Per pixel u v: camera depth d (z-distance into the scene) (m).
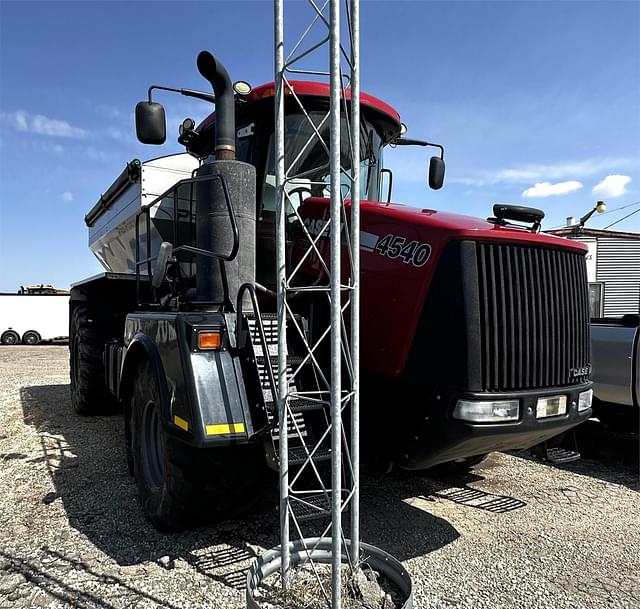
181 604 2.57
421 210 3.38
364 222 3.32
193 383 2.83
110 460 4.73
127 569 2.89
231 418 2.81
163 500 3.20
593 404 5.17
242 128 4.02
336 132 2.11
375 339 3.12
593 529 3.51
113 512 3.63
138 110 3.55
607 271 11.57
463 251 2.80
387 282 3.08
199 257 3.41
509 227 3.12
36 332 21.62
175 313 3.27
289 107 3.77
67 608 2.54
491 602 2.63
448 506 3.87
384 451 3.16
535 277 2.97
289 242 3.81
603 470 4.78
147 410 3.59
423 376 2.88
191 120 4.71
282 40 2.26
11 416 6.50
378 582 2.47
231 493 3.15
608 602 2.65
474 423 2.72
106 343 5.80
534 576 2.89
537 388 2.95
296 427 2.57
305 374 3.04
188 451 3.03
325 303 3.41
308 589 2.41
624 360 4.80
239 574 2.86
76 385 6.46
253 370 2.95
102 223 7.32
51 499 3.85
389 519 3.62
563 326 3.09
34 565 2.92
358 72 2.33
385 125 4.25
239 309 2.99
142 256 5.93
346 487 3.16
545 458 3.36
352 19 2.30
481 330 2.79
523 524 3.57
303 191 3.86
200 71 3.31
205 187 3.35
